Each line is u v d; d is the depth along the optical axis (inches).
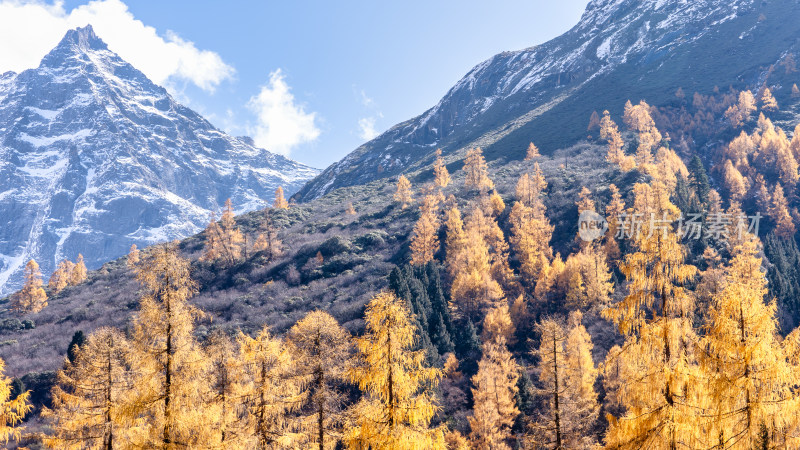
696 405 483.2
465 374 2018.9
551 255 3196.4
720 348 490.6
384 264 3545.8
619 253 2837.1
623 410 1258.6
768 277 2482.8
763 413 455.8
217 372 710.5
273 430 652.1
